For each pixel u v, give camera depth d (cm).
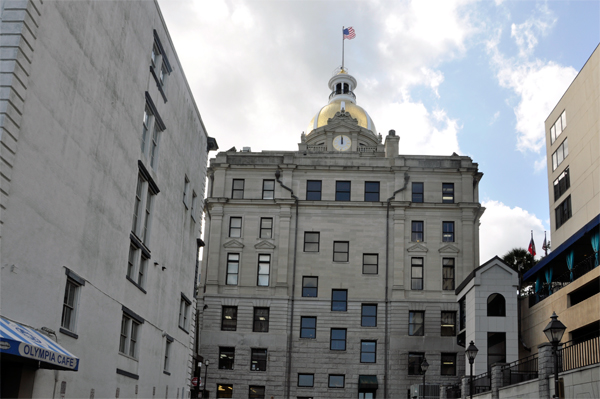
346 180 5934
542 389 2545
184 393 3475
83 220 1947
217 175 5969
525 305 4975
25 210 1579
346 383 5403
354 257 5712
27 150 1580
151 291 2750
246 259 5719
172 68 3039
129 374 2439
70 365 1611
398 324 5478
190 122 3503
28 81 1573
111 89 2170
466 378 3791
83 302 1962
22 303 1577
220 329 5556
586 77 4391
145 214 2677
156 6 2725
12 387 1593
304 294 5666
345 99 10706
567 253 4344
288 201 5784
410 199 5822
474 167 5850
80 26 1884
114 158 2219
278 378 5409
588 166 4291
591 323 3684
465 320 4847
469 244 5634
